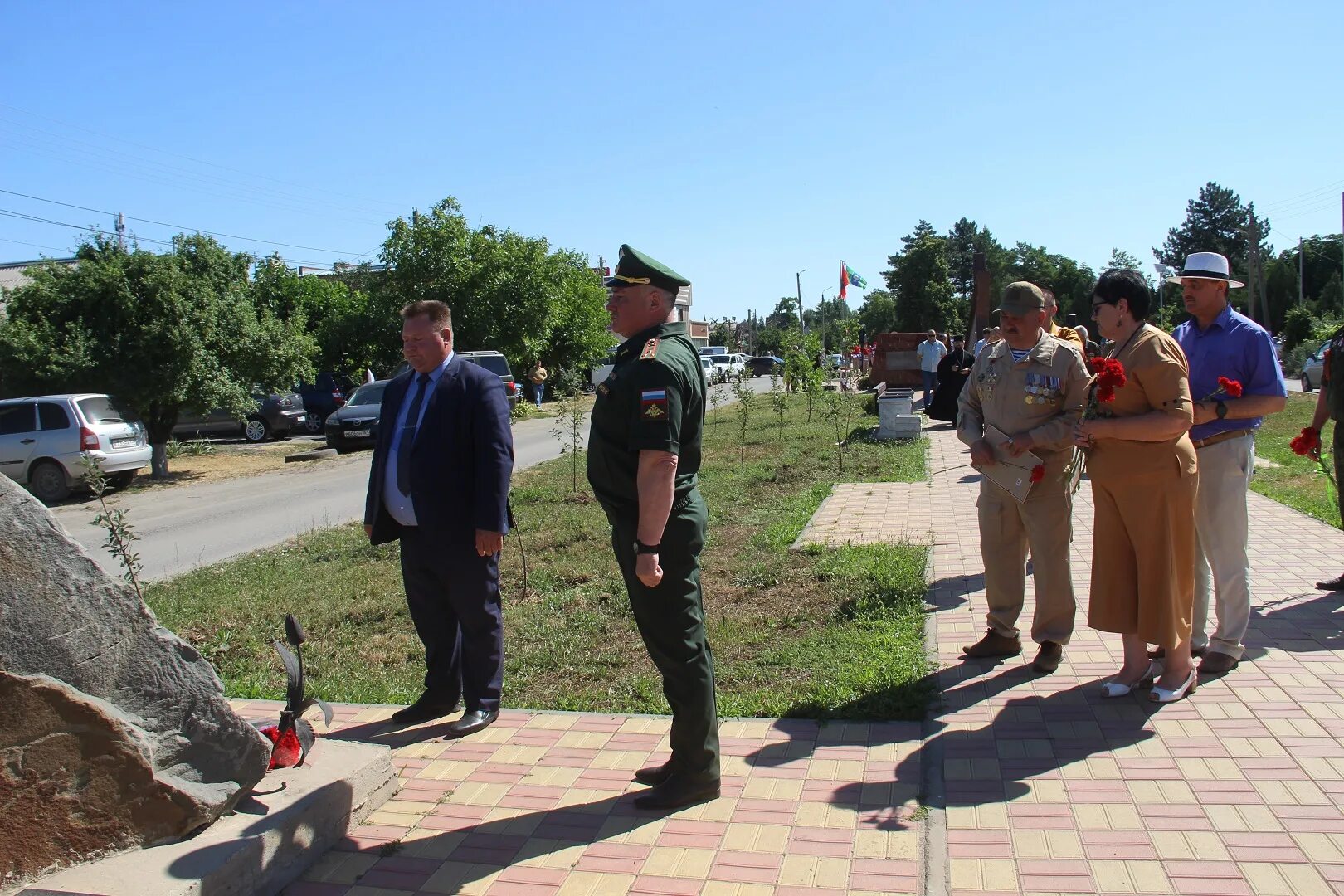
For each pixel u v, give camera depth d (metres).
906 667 4.89
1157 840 3.16
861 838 3.30
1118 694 4.34
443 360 4.57
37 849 2.98
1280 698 4.21
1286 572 6.25
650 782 3.81
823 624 5.89
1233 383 4.43
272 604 7.34
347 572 8.35
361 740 4.44
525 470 15.33
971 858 3.13
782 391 24.72
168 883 2.87
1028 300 4.68
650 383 3.34
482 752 4.23
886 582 6.53
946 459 13.55
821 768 3.85
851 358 36.44
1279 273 63.28
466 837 3.46
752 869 3.15
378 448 4.67
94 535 12.20
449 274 31.48
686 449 3.54
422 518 4.43
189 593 7.91
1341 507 5.67
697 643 3.56
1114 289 4.17
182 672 3.27
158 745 3.19
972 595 6.28
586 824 3.51
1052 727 4.09
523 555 7.26
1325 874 2.92
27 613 3.04
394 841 3.46
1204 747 3.79
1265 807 3.31
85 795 3.03
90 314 17.47
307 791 3.42
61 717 3.01
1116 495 4.19
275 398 27.41
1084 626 5.50
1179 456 4.09
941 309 77.38
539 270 32.09
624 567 3.58
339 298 34.56
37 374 16.92
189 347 17.61
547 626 6.24
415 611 4.69
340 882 3.21
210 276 18.94
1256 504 8.62
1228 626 4.57
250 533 11.58
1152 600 4.17
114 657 3.19
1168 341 4.11
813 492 10.91
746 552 8.04
